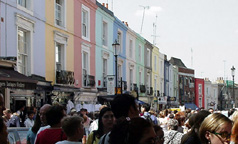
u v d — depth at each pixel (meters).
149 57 36.34
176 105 48.41
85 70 21.44
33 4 15.55
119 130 3.02
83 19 21.50
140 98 32.09
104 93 23.42
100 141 3.66
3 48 13.27
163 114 15.58
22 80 11.35
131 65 30.16
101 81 23.67
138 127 2.90
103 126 4.93
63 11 18.59
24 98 14.34
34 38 15.62
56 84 17.05
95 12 22.78
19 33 14.75
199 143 4.36
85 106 18.44
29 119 10.49
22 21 14.58
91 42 22.05
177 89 50.69
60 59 18.52
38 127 5.61
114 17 25.92
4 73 11.37
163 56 42.41
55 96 17.12
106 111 4.90
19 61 14.73
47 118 4.98
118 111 3.95
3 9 13.30
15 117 10.58
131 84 30.02
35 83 12.07
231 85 75.00
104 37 24.86
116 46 16.83
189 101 55.91
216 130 3.50
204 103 62.03
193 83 58.03
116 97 4.05
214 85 67.00
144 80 34.31
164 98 38.34
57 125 4.96
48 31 16.95
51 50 17.27
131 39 30.44
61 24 18.55
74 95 19.05
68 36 18.88
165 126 11.25
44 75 16.47
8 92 12.57
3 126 3.86
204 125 3.62
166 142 5.21
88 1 21.41
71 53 19.31
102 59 23.97
